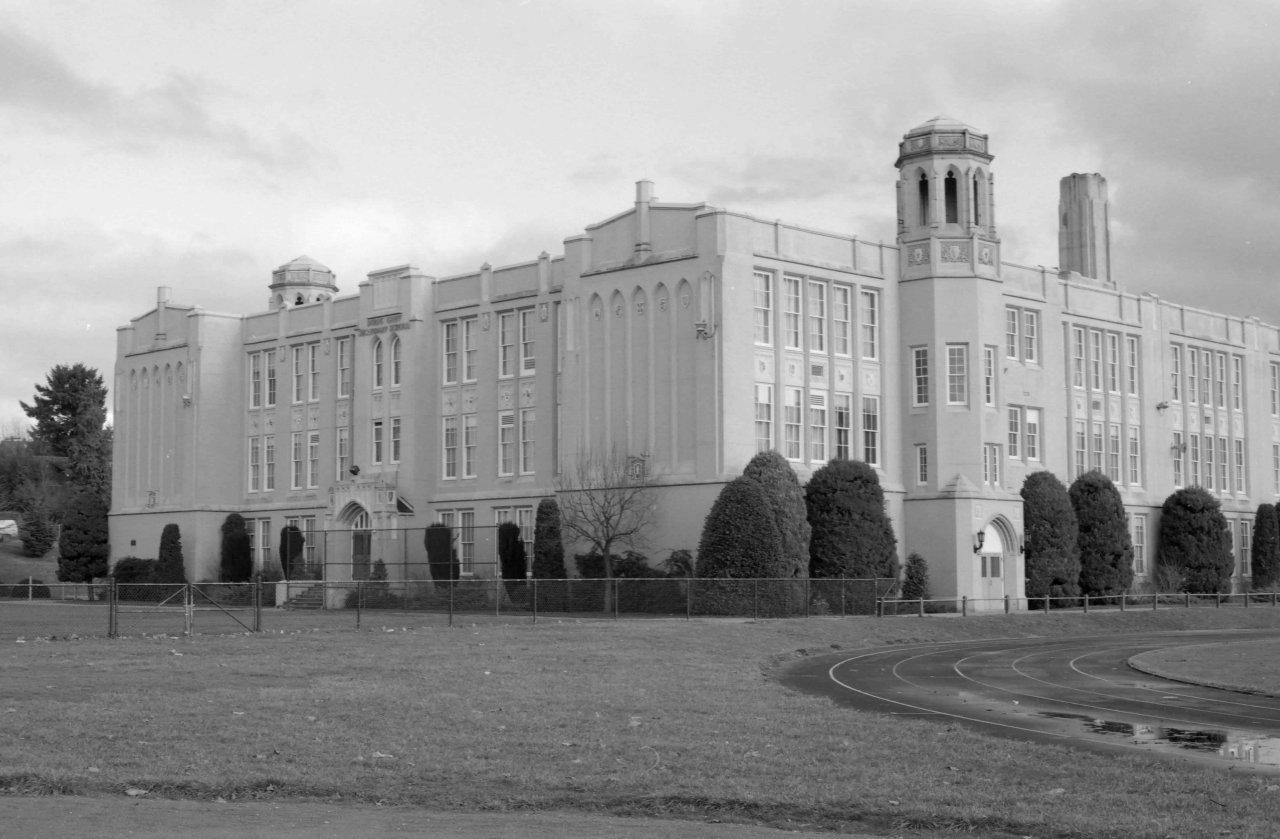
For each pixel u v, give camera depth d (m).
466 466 77.19
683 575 63.59
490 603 65.25
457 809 17.92
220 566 87.19
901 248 73.94
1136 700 31.34
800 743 22.50
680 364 66.62
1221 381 94.31
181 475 89.38
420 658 37.00
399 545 76.94
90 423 137.75
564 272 72.00
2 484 134.50
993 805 17.72
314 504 83.81
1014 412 76.62
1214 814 17.19
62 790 18.55
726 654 42.88
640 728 23.94
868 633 53.81
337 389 83.75
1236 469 94.81
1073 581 74.31
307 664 34.78
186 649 39.75
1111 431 84.81
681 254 66.69
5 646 40.88
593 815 17.64
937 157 73.50
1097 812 17.31
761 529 60.47
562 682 31.39
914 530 71.44
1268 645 49.34
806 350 68.81
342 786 18.89
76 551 93.88
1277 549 90.62
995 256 74.38
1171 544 85.00
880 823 17.16
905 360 73.25
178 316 91.31
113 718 24.22
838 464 65.56
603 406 69.25
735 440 65.00
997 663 42.69
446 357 78.75
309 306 85.94
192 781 18.89
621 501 65.00
